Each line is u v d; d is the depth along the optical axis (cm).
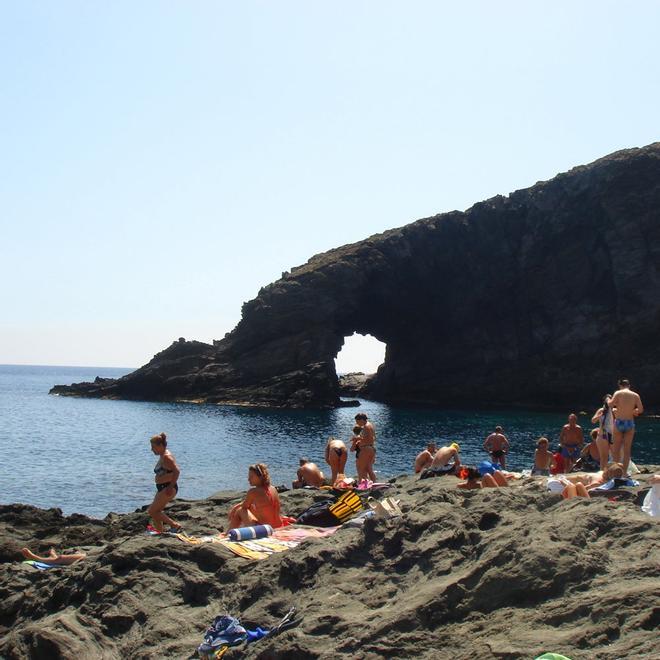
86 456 4738
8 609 1245
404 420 7475
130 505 3066
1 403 10325
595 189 8656
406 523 966
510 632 746
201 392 9900
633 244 8456
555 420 7494
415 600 820
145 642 986
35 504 3056
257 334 9712
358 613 852
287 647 829
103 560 1171
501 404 9362
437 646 768
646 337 8438
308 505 1728
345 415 8131
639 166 8500
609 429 1633
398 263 9631
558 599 765
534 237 9156
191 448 5197
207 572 1098
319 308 9381
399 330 10475
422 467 1927
